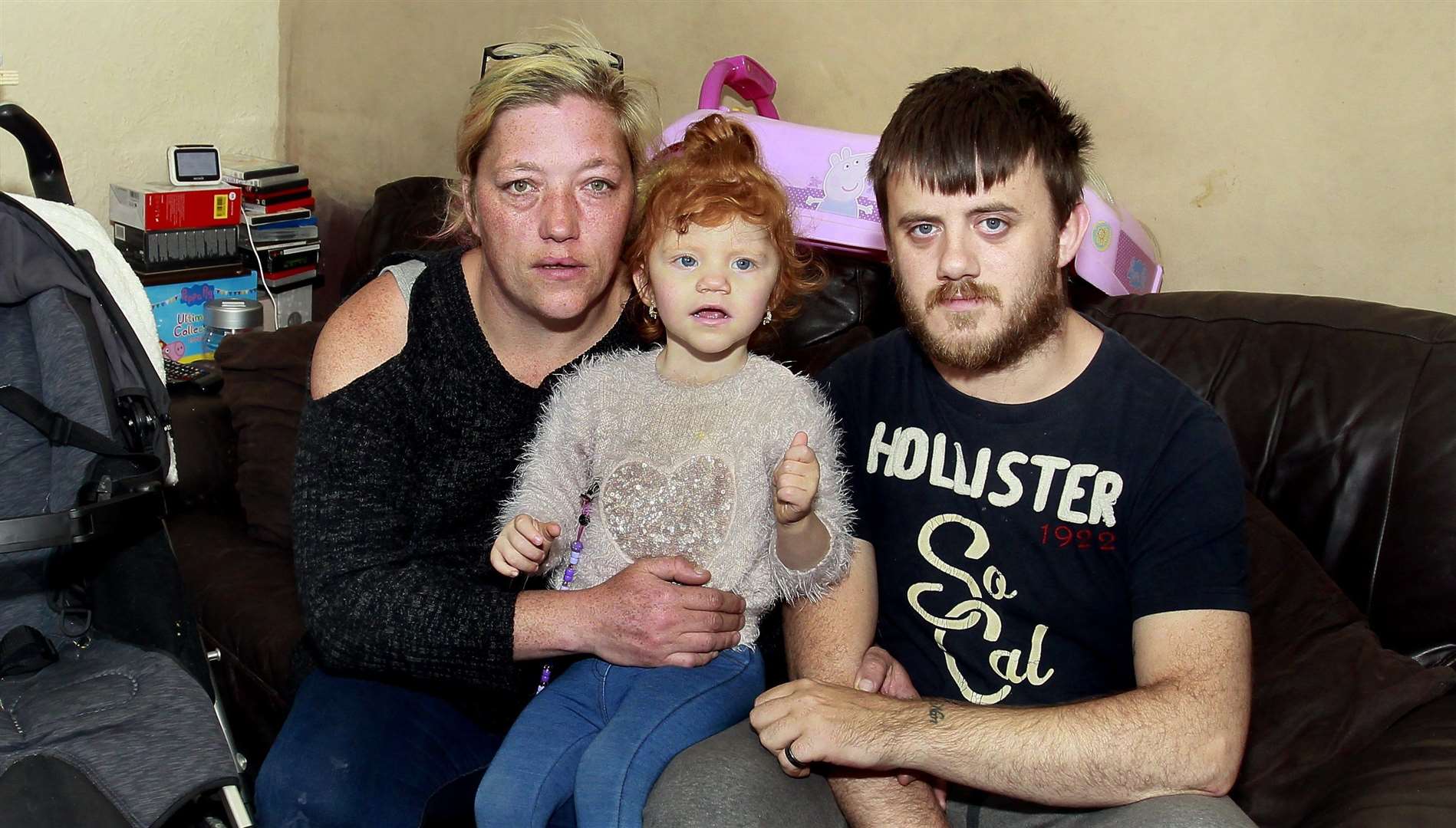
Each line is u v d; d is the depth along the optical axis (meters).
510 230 1.39
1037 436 1.33
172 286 2.96
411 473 1.49
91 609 1.65
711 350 1.43
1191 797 1.15
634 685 1.35
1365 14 1.92
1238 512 1.27
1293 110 2.01
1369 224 1.98
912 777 1.31
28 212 1.64
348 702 1.45
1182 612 1.24
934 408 1.40
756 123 1.98
